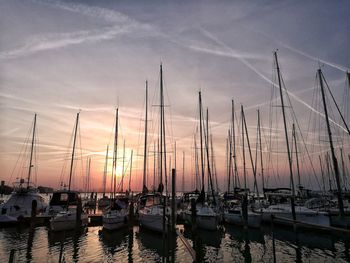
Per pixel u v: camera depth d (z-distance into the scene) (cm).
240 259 2003
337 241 2505
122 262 1930
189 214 3198
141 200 3256
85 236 2734
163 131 3794
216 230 2869
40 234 2797
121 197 4656
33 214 2739
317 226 881
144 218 2844
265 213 3297
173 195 1202
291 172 3231
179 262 1898
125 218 3033
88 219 3431
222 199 4241
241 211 3259
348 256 2048
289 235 2766
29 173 4016
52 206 3541
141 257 2041
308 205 3500
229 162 4641
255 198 4088
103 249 2253
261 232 2923
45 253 2114
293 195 3094
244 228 2858
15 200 3391
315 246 2342
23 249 2222
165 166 3738
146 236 2672
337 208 3353
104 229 2892
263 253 2148
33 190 3625
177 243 2447
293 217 2867
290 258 2009
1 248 2248
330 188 4803
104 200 5444
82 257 2031
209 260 1986
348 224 3017
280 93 3516
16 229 3030
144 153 3925
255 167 4341
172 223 1187
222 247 2341
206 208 3077
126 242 2484
